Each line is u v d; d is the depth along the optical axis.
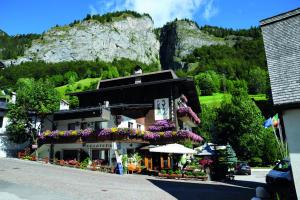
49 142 32.03
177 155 30.66
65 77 141.62
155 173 27.55
